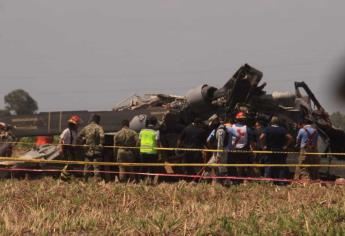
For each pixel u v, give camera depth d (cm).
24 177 6762
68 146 6606
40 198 4769
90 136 6456
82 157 6625
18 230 3250
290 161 6581
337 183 5884
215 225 3375
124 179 6369
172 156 6944
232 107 6981
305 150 6250
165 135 7181
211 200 4800
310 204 4262
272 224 3338
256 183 5928
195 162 6606
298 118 7006
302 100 7088
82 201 4609
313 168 6344
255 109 7038
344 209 3750
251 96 6944
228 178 6016
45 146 7031
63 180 6325
